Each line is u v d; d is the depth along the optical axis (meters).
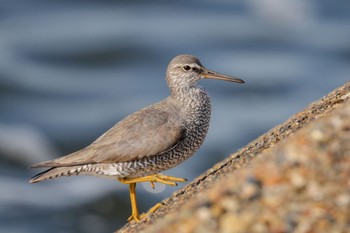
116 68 30.81
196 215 6.71
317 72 29.72
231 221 6.52
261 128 24.45
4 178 21.22
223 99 26.66
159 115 11.41
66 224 18.70
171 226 6.74
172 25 35.38
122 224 18.95
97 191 19.95
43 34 34.12
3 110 26.42
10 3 37.78
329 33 35.00
